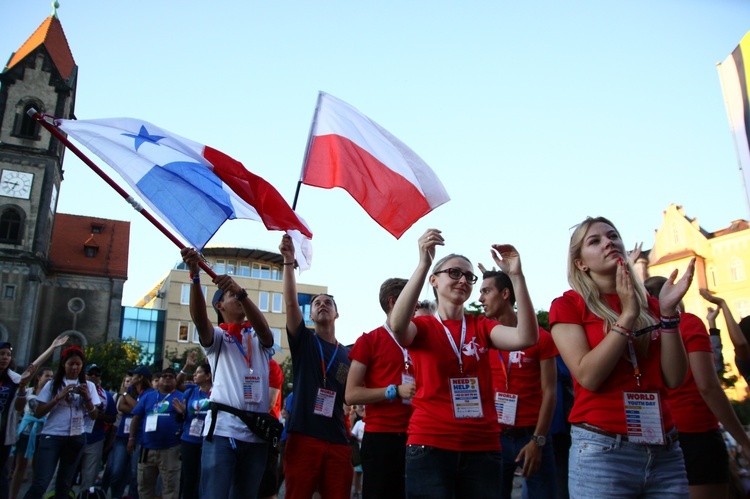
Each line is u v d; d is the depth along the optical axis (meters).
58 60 57.75
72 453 8.44
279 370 7.15
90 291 58.66
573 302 3.74
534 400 5.76
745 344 5.33
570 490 3.56
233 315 6.16
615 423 3.42
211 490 5.43
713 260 46.81
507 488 5.71
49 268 57.84
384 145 6.18
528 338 4.29
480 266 6.31
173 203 5.94
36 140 55.53
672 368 3.49
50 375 11.72
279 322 68.69
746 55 5.52
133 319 64.81
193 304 5.70
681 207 49.31
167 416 9.23
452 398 4.26
